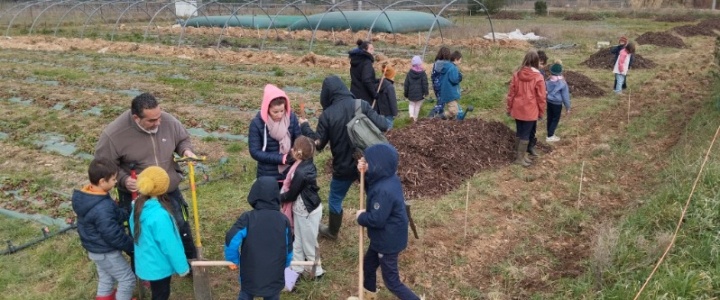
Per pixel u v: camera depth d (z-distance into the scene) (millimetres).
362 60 8484
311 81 15406
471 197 7293
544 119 11227
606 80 15336
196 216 4605
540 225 6648
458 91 10203
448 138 8445
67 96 13828
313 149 4945
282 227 4273
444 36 27219
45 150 9766
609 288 5059
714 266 5125
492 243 6176
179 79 16047
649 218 6184
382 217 4355
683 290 4699
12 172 8617
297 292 5203
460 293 5250
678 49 21750
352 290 5289
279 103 4953
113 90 14773
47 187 8023
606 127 10797
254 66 18484
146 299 5008
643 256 5406
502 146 8938
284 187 5102
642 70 16922
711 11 41250
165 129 4754
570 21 37906
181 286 5281
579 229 6562
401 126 10586
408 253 5906
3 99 13805
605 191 7609
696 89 14125
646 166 8555
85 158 9336
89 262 5719
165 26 36094
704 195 6352
